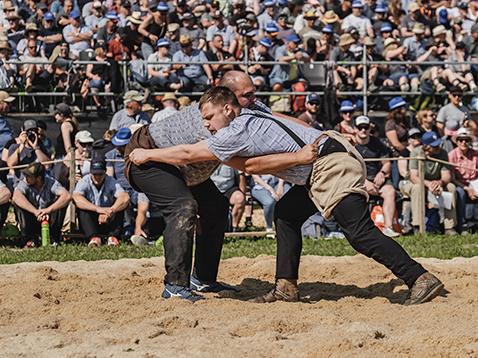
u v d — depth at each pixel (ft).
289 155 29.17
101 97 67.62
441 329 25.91
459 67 72.18
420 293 30.17
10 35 73.61
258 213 65.57
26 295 31.24
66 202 51.31
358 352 23.54
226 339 24.99
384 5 80.74
